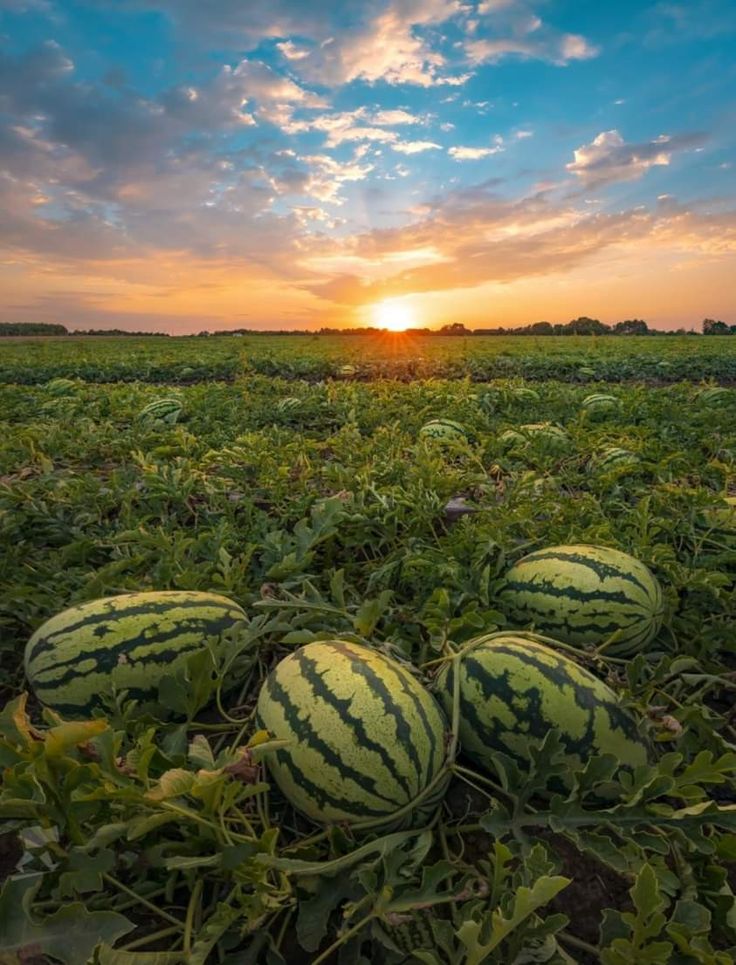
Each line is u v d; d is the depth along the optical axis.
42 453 5.91
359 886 1.74
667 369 16.33
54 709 2.46
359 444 6.10
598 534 3.58
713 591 3.17
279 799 2.15
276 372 17.00
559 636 2.98
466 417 7.71
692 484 5.41
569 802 1.92
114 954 1.44
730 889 1.83
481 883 1.74
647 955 1.51
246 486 4.76
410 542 3.69
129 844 1.83
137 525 4.00
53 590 3.32
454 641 2.76
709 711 2.38
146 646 2.50
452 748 2.06
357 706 1.96
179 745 2.03
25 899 1.50
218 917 1.61
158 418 8.19
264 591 2.91
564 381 15.74
